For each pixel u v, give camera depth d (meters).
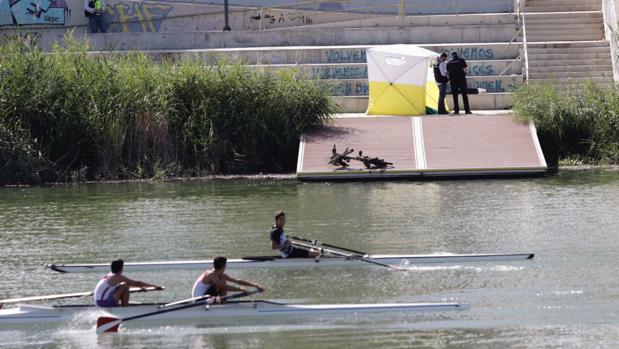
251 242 77.38
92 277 68.81
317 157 112.31
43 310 59.03
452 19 153.12
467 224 82.12
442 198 95.31
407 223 83.31
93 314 58.97
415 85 125.44
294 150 118.88
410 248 74.00
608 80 132.62
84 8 161.88
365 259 70.06
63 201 99.00
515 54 142.62
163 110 117.56
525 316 57.28
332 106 122.94
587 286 62.62
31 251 76.00
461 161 109.31
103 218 88.81
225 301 58.75
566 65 137.25
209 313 58.72
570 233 77.19
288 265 70.44
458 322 56.69
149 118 117.19
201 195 101.12
